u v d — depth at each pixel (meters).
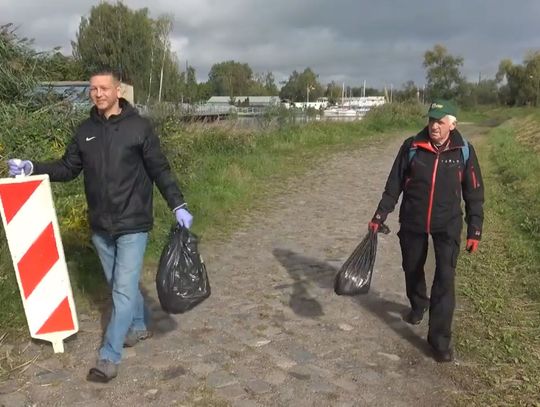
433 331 4.27
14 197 4.09
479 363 4.27
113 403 3.67
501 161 17.11
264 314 5.23
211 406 3.66
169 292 3.86
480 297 5.53
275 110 22.78
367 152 19.41
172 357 4.32
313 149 19.64
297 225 8.95
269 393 3.84
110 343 3.89
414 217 4.42
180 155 11.24
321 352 4.47
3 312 4.73
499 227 8.62
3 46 7.07
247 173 13.04
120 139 3.80
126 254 3.89
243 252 7.34
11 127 6.55
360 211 10.11
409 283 4.86
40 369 4.08
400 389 3.91
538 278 6.05
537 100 81.12
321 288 5.97
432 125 4.23
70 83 8.50
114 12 45.34
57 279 4.25
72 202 6.52
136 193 3.88
